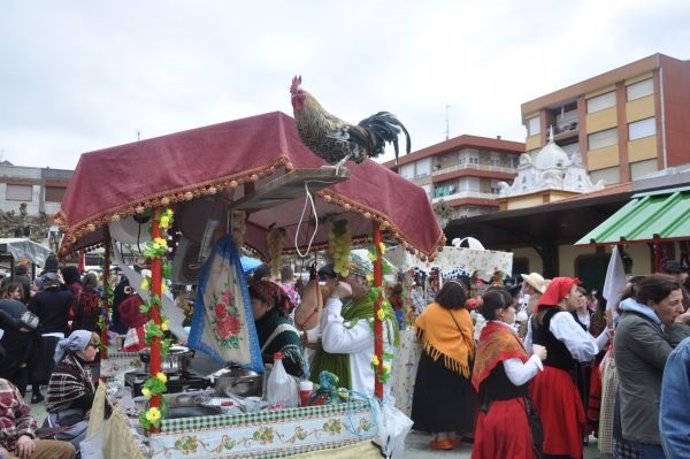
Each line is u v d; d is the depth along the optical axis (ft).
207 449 9.55
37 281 32.37
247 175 9.64
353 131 9.31
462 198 139.03
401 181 12.04
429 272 34.22
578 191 64.85
